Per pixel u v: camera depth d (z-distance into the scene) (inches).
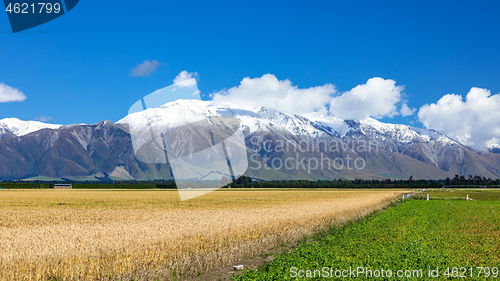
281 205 2060.8
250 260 673.0
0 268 516.4
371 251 645.3
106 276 509.0
